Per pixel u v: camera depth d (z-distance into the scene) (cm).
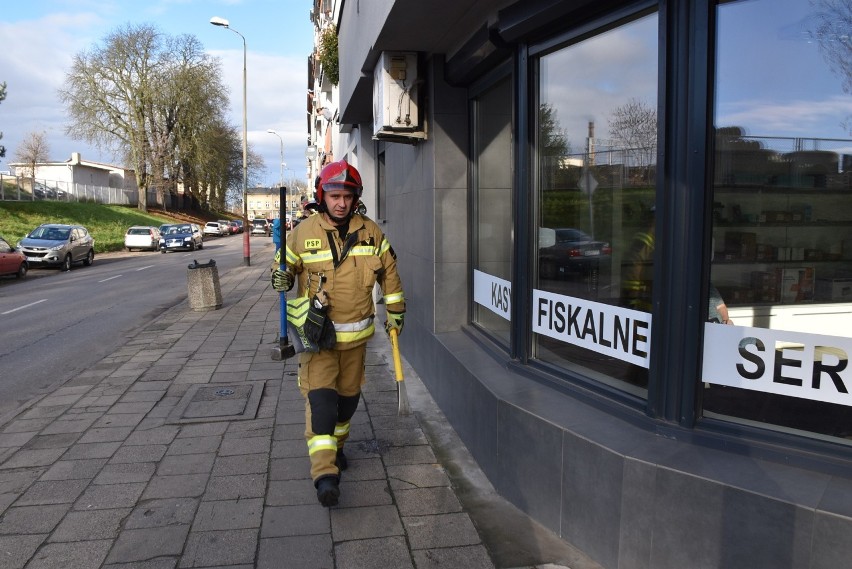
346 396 397
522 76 412
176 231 4041
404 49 554
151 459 451
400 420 522
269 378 673
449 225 567
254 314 1148
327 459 350
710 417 297
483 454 418
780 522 243
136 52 5656
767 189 280
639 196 331
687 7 284
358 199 385
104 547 335
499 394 389
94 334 1042
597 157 361
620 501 291
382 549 330
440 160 561
